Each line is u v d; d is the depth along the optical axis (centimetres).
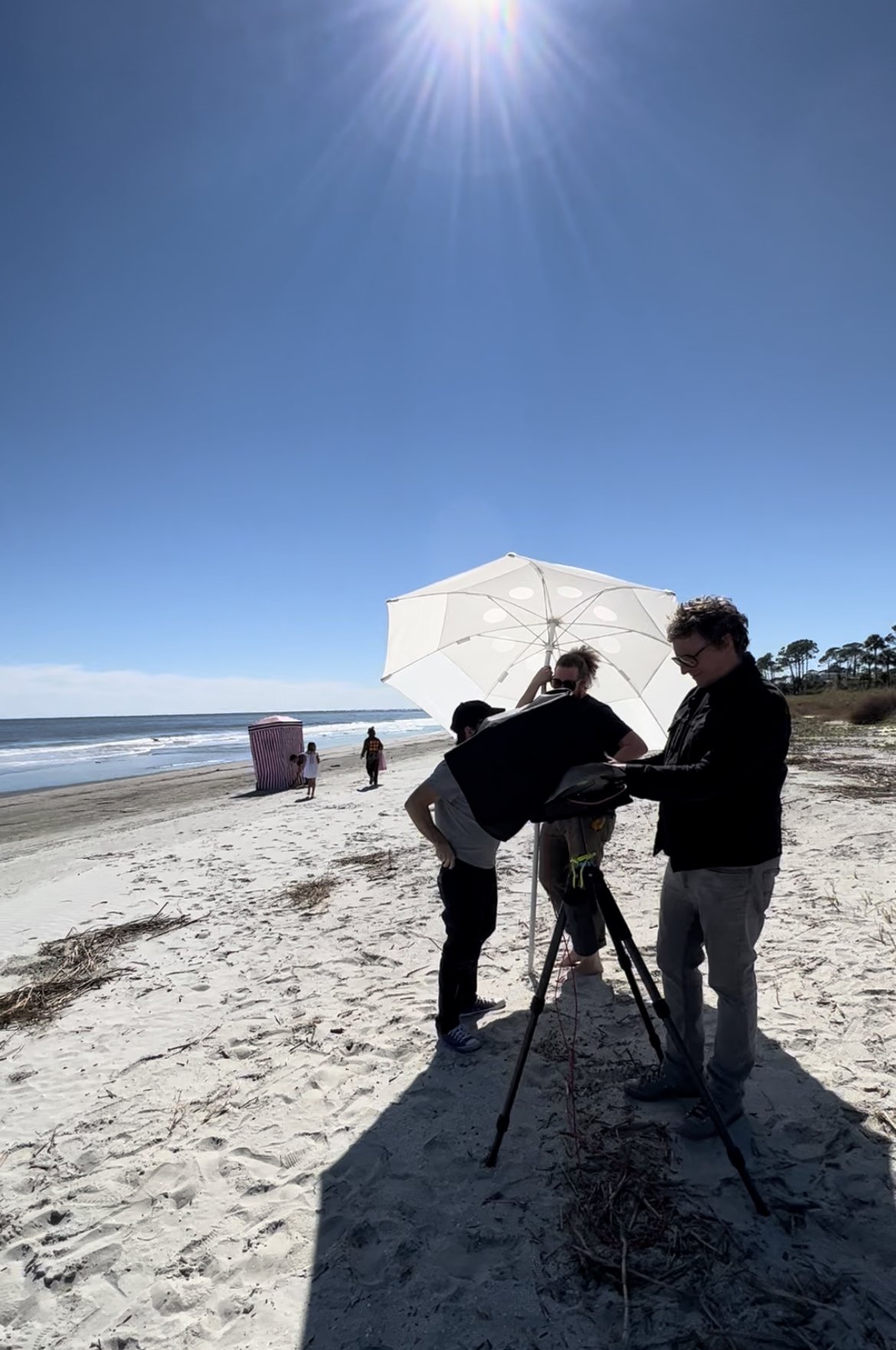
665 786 245
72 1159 309
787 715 249
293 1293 230
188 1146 312
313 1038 400
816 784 1116
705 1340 198
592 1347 200
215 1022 431
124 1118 337
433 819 372
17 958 580
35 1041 425
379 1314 219
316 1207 268
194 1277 241
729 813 253
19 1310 233
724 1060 268
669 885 284
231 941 576
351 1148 300
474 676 479
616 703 462
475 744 301
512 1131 301
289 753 1866
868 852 688
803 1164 264
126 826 1395
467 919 363
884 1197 245
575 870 284
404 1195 269
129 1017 448
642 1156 275
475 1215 255
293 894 707
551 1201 258
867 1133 279
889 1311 202
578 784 265
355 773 2175
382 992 453
